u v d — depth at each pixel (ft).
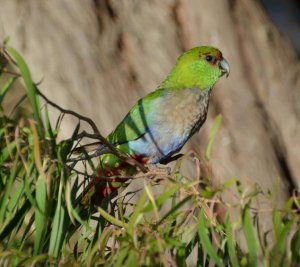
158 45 59.11
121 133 36.88
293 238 25.86
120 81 57.00
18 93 51.52
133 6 59.36
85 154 26.81
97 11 57.88
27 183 25.67
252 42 61.52
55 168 26.02
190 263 46.78
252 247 24.76
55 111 54.60
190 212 25.50
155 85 58.03
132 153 37.11
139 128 36.81
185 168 52.13
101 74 56.49
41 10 56.49
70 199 26.04
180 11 60.75
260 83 61.11
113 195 32.14
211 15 60.80
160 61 58.75
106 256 27.50
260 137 59.36
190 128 38.14
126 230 24.85
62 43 56.13
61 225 26.20
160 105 37.35
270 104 61.11
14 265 25.41
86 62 56.34
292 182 60.18
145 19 59.57
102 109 55.77
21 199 28.68
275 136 60.23
